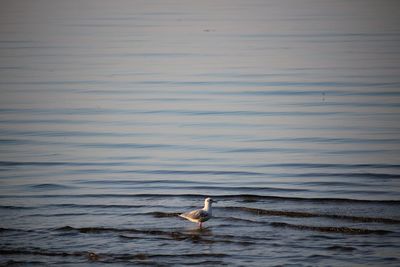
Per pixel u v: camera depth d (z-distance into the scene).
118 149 30.58
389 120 34.06
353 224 20.44
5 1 100.75
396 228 20.02
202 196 23.66
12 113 37.53
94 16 83.44
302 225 20.34
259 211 21.70
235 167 27.55
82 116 36.88
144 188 24.88
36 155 29.59
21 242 19.47
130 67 51.66
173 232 20.09
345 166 27.20
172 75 48.25
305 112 36.44
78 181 25.84
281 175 26.30
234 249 18.73
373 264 17.45
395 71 46.19
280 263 17.67
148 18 80.81
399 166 27.00
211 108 38.28
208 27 72.56
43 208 22.56
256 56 54.75
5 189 24.84
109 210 22.30
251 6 91.44
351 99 38.84
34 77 47.97
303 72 47.47
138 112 37.72
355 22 71.69
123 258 18.27
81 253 18.62
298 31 67.38
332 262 17.66
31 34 68.88
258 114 36.53
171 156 29.33
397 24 68.94
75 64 53.09
